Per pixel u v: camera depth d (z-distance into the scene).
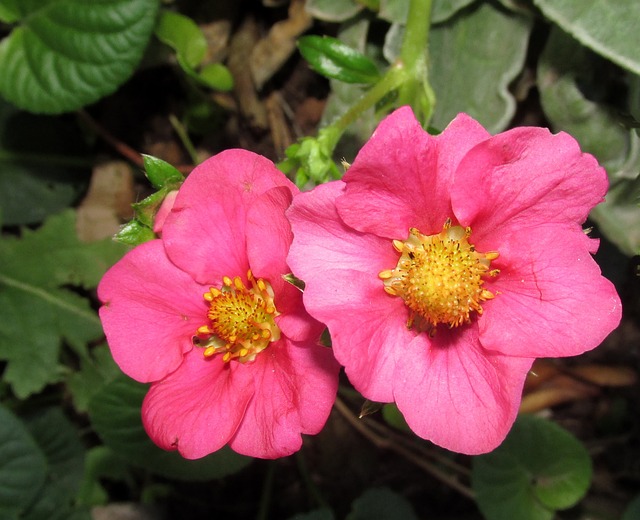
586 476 0.17
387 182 0.11
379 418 0.19
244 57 0.17
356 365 0.11
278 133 0.17
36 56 0.16
